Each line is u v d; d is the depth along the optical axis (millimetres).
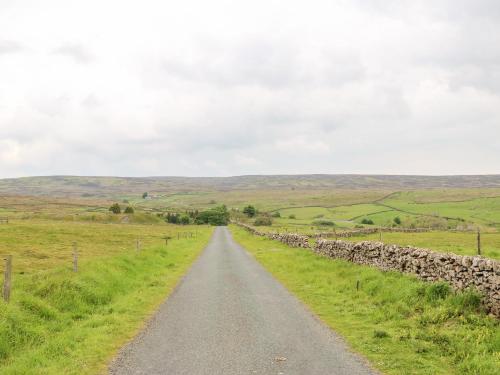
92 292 18078
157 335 13195
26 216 153500
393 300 17031
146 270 28438
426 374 9820
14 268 33406
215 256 41344
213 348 11836
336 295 19719
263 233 69875
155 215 194875
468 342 11594
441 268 16953
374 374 9828
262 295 20062
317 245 36219
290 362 10656
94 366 10469
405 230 87562
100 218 161375
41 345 12062
